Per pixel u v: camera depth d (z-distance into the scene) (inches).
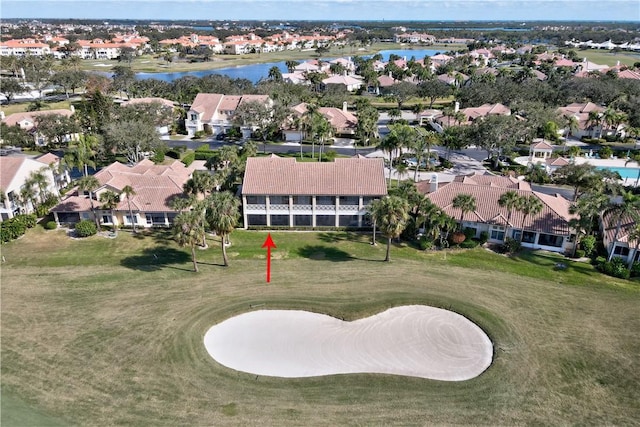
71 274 2011.6
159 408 1284.4
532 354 1531.7
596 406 1327.5
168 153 3882.9
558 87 5703.7
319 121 3715.6
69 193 2883.9
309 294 1855.3
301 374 1451.8
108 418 1242.6
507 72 7032.5
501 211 2386.8
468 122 4640.8
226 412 1277.1
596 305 1817.2
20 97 6456.7
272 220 2600.9
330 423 1248.2
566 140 4394.7
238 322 1694.1
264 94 5152.6
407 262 2158.0
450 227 2242.9
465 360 1523.1
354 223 2591.0
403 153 3791.8
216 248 2311.8
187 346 1545.3
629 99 5027.1
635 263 2081.7
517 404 1330.0
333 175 2586.1
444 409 1307.8
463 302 1808.6
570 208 2281.0
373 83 6865.2
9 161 2669.8
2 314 1692.9
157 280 1964.8
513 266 2138.3
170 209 2493.8
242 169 2977.4
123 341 1558.8
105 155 3789.4
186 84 5876.0
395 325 1691.7
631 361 1504.7
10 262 2116.1
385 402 1333.7
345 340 1612.9
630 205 2057.1
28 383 1363.2
